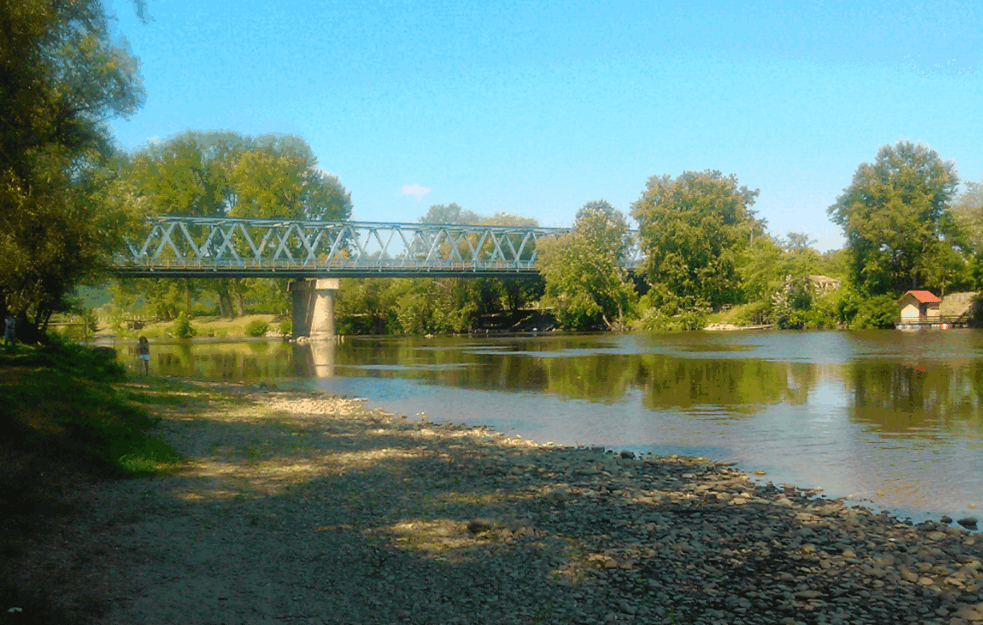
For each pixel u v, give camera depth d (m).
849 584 8.77
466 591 8.41
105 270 37.88
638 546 10.18
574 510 12.29
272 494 12.94
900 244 91.56
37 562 8.49
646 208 106.00
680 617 7.75
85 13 15.82
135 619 7.29
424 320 119.75
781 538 10.64
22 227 22.64
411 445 19.06
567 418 25.28
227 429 20.75
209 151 113.31
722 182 107.94
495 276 107.06
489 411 27.44
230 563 9.16
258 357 63.91
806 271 102.25
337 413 26.20
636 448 19.41
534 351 64.94
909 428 21.50
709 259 105.06
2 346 25.23
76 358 28.25
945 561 9.62
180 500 12.12
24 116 15.65
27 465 12.16
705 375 39.22
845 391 30.52
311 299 97.50
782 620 7.70
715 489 14.09
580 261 106.19
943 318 90.06
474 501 12.83
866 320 93.38
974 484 14.62
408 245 102.06
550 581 8.79
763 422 23.33
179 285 115.94
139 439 15.91
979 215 93.56
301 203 111.44
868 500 13.41
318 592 8.30
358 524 11.15
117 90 19.66
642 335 93.12
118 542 9.62
